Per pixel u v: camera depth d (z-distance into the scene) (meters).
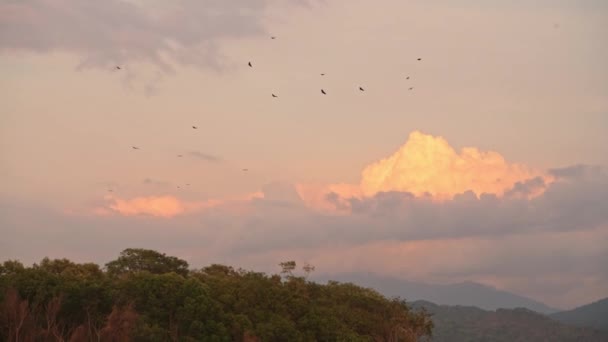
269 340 89.06
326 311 100.50
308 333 94.81
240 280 100.62
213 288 94.00
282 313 96.06
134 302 82.44
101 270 96.12
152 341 77.44
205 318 85.56
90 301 80.38
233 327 87.31
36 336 74.25
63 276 83.38
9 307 73.56
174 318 84.81
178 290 86.00
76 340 73.38
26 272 81.62
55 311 75.81
